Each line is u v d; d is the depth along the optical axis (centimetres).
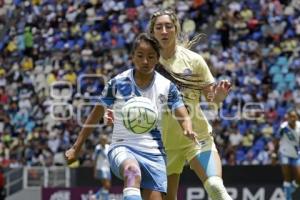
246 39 7519
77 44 7944
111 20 8112
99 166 5556
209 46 7456
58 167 5862
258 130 6134
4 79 7625
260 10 7744
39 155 6500
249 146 6081
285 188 4984
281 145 4962
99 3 8319
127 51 7725
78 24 8162
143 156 1930
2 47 8200
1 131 6900
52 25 8256
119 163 1891
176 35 2341
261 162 6003
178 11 8025
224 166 5544
